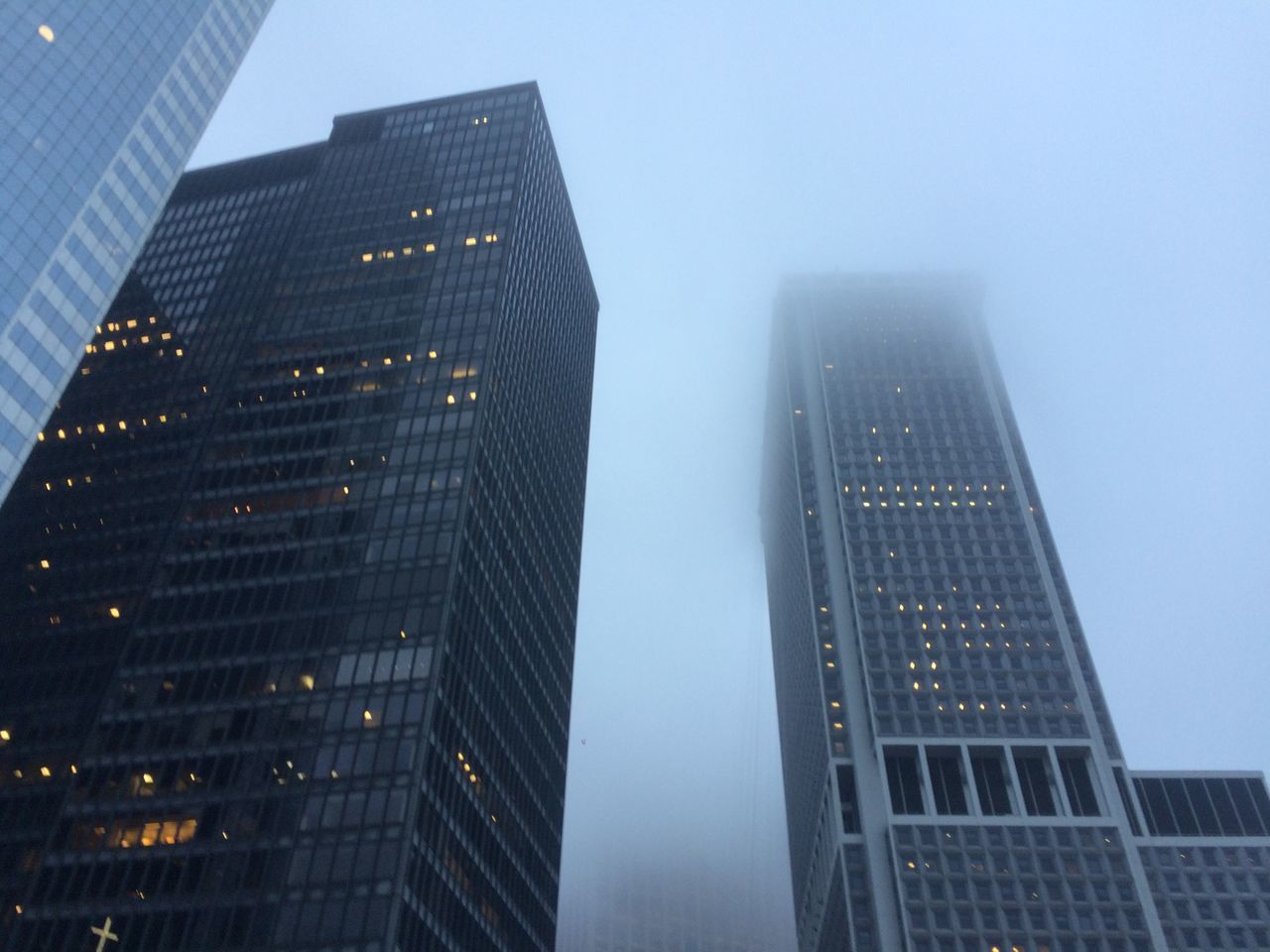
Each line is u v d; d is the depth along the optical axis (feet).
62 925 272.10
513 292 454.40
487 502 382.01
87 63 327.26
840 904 497.46
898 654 551.18
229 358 493.36
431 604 328.29
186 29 375.45
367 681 311.47
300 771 292.40
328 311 440.45
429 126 540.11
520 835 368.89
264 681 316.81
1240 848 488.85
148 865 280.10
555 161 574.97
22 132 299.17
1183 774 515.91
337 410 398.42
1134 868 468.75
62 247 306.76
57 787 339.57
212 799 290.76
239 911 266.16
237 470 383.04
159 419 472.03
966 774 502.38
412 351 414.62
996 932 447.83
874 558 597.52
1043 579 584.81
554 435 499.10
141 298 548.31
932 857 473.26
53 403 299.99
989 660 548.31
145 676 325.42
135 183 343.05
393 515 356.59
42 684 376.48
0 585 415.44
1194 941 460.55
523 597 413.59
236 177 634.02
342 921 260.21
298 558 349.41
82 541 427.33
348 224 484.74
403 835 274.36
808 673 615.16
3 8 303.68
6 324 284.61
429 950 276.82
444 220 476.54
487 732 349.82
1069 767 510.58
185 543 361.51
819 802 563.48
